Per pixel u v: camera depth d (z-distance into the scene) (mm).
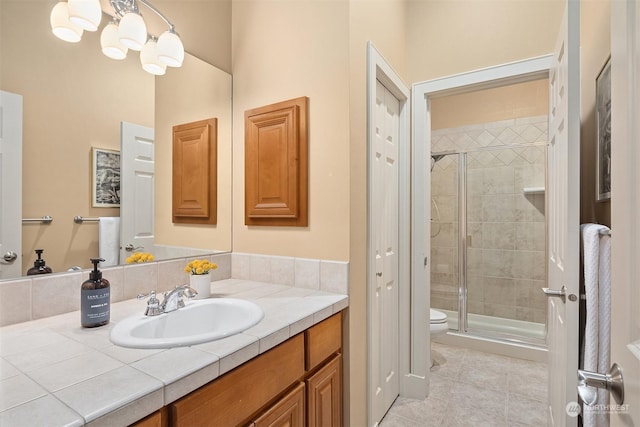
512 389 2203
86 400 634
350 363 1482
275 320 1125
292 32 1639
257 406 981
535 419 1874
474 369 2496
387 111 2000
